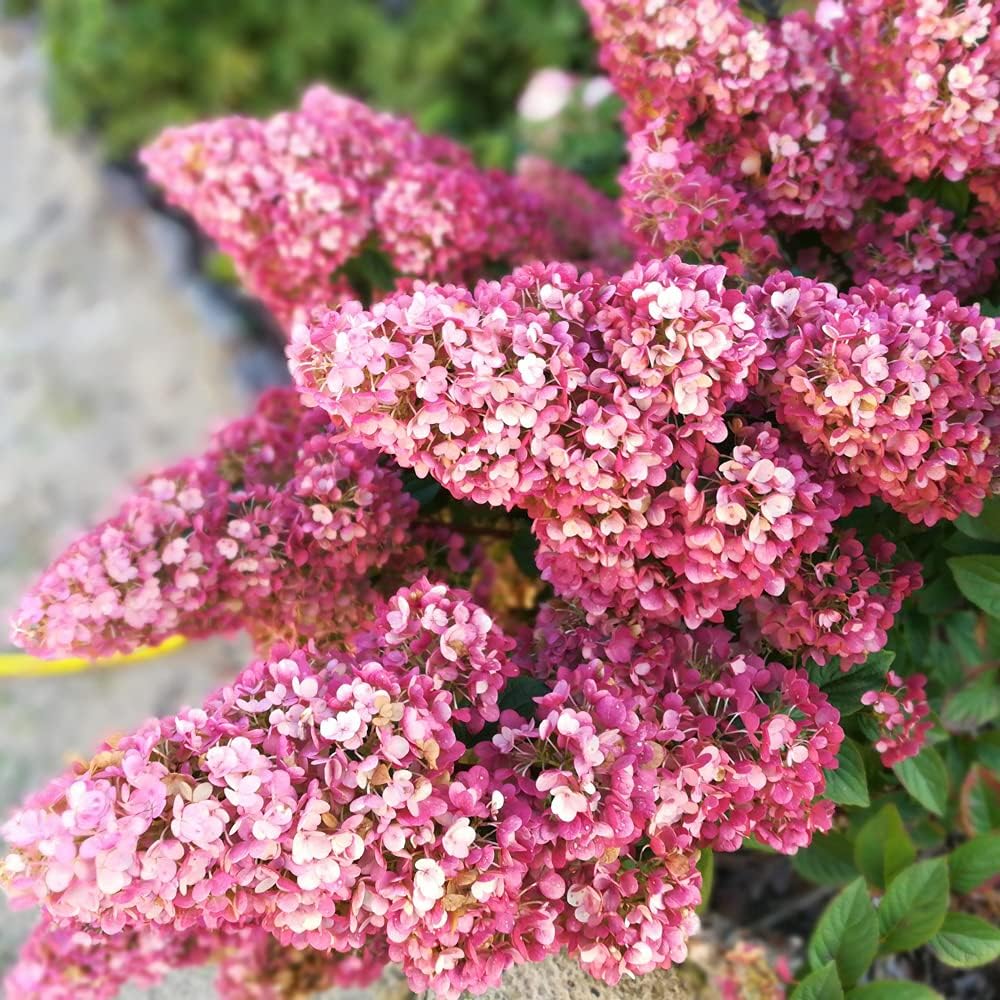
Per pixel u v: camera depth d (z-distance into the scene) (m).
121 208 1.75
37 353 1.60
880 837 0.65
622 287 0.48
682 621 0.54
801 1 0.84
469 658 0.48
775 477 0.47
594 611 0.52
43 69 2.06
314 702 0.45
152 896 0.42
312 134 0.71
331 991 0.76
